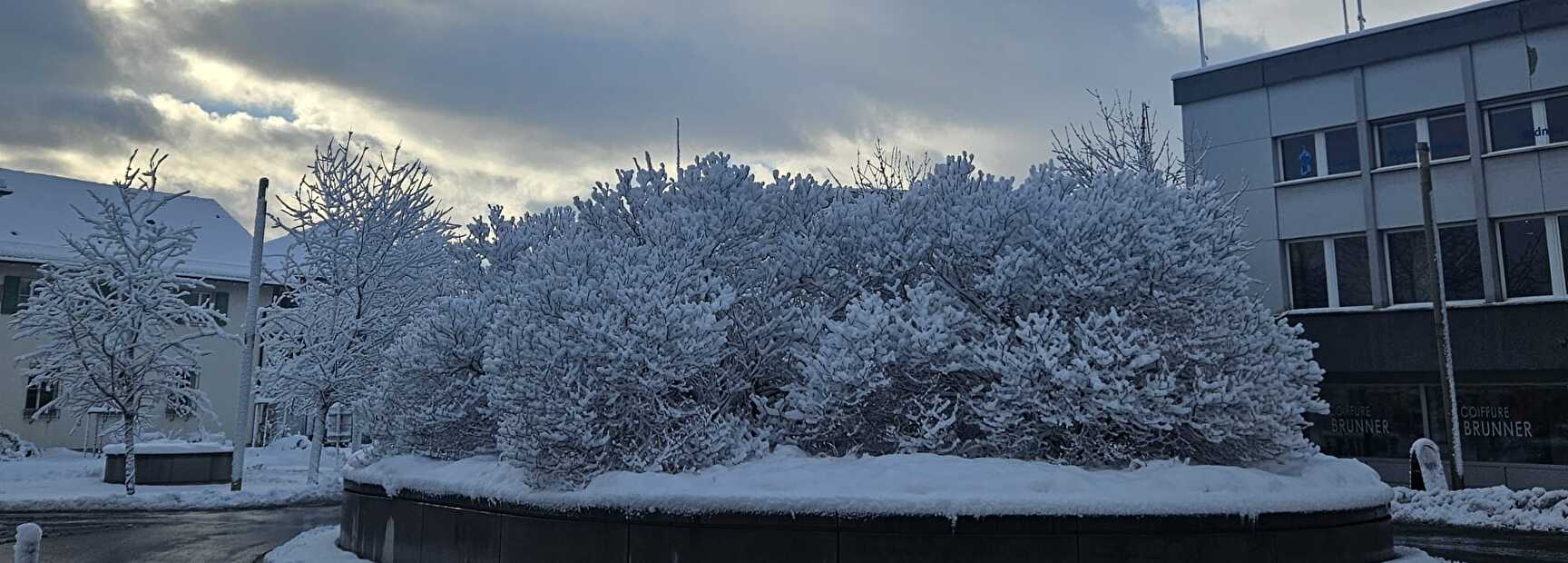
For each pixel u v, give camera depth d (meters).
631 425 9.47
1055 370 9.03
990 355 9.42
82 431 38.53
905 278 11.13
